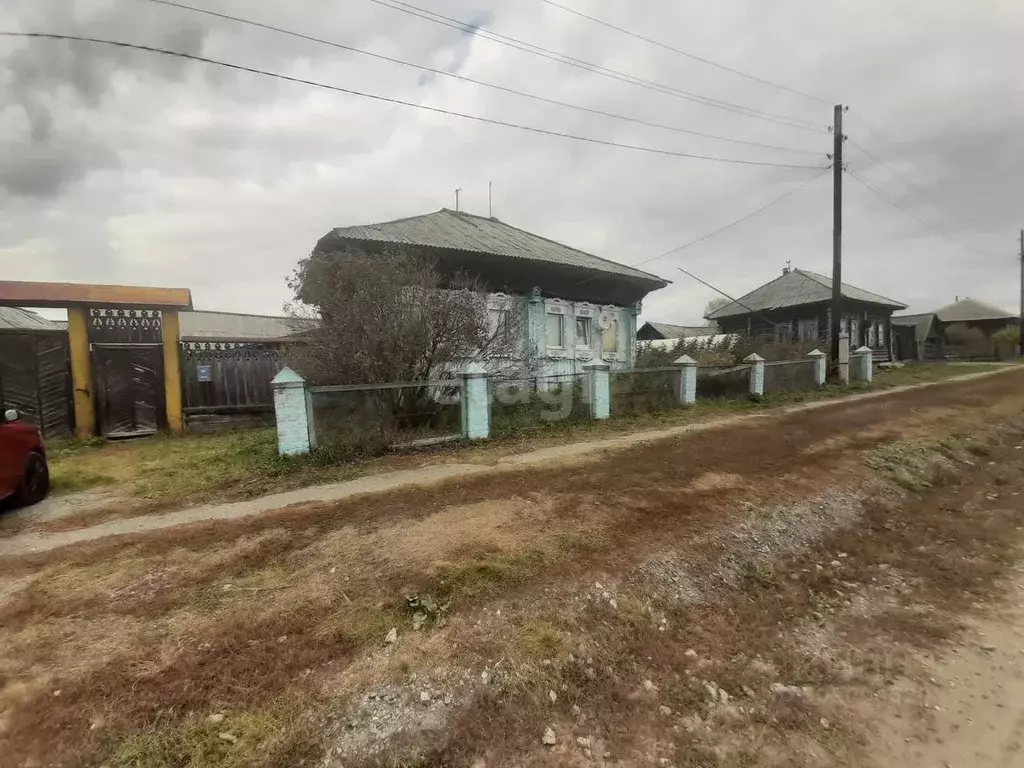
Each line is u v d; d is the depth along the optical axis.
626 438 8.73
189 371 10.37
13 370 9.02
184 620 3.21
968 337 43.41
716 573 4.39
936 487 7.20
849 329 26.45
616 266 16.50
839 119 17.27
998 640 3.64
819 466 7.27
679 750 2.58
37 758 2.21
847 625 3.86
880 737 2.73
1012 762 2.55
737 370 13.71
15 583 3.71
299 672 2.79
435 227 14.09
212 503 5.59
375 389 7.76
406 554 4.12
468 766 2.38
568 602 3.64
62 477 6.81
